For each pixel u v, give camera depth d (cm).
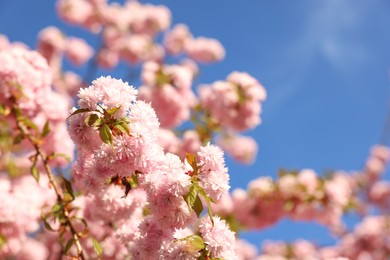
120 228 319
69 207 326
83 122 225
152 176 216
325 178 759
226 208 741
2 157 547
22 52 411
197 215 213
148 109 225
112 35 1193
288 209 721
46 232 516
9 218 375
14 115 390
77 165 278
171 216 217
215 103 660
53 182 329
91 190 275
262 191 753
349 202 766
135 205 314
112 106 220
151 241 231
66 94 1019
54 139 411
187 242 207
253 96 658
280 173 765
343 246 976
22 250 488
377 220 984
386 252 954
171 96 650
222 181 221
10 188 411
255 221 766
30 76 396
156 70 675
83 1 1209
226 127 677
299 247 1004
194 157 223
